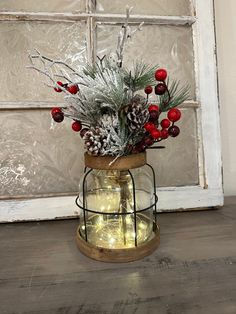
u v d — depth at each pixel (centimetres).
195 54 79
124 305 48
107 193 60
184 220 76
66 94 59
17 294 51
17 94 76
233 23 86
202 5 78
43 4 75
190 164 82
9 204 76
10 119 76
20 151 77
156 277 55
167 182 82
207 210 82
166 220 77
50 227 75
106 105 52
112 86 51
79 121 58
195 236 69
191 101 79
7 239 69
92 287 52
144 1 78
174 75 80
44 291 52
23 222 77
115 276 55
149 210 64
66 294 51
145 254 60
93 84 53
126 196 60
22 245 66
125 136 54
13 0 75
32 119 77
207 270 56
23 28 75
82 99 54
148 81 57
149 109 55
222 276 55
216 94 79
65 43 76
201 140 80
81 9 76
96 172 61
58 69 77
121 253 59
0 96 75
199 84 79
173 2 79
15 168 77
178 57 80
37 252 64
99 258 59
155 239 63
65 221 78
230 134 90
